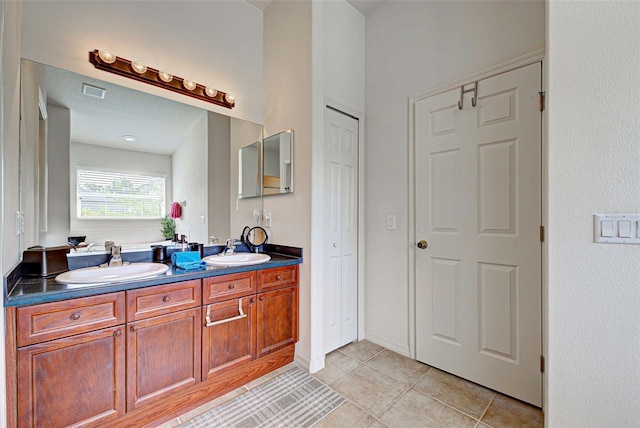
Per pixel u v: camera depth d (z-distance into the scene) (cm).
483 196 188
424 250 218
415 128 225
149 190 202
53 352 120
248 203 248
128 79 192
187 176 218
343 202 244
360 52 260
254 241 253
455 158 202
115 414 136
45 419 118
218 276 172
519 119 174
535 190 168
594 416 106
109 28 183
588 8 108
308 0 211
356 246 255
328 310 232
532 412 162
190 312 161
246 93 247
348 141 249
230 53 238
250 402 171
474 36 193
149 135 202
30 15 158
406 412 163
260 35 256
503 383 179
